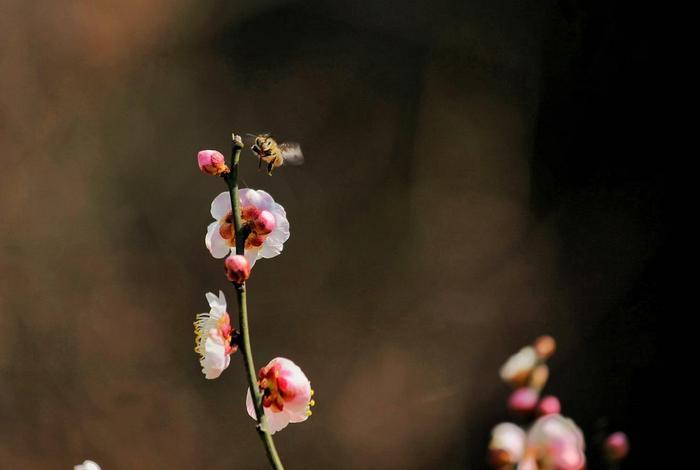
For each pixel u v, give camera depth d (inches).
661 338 78.7
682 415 76.9
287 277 78.8
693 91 80.4
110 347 77.3
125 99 79.4
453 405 78.2
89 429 76.0
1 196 77.5
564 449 33.2
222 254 34.3
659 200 80.8
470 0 80.7
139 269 78.4
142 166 79.3
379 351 78.9
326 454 77.0
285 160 35.9
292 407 33.4
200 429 76.4
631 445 76.9
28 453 75.1
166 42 79.4
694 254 79.3
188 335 78.0
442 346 79.4
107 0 78.2
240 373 77.7
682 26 80.4
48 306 77.2
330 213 80.1
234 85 79.8
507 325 80.0
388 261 80.3
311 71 80.1
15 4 77.4
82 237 78.3
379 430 77.5
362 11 80.1
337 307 79.3
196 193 79.1
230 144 79.7
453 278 80.7
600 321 79.9
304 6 79.8
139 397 76.7
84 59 78.6
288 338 78.3
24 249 77.5
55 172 78.4
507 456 33.3
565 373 78.6
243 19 79.7
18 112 77.9
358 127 80.7
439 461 77.3
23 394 76.0
